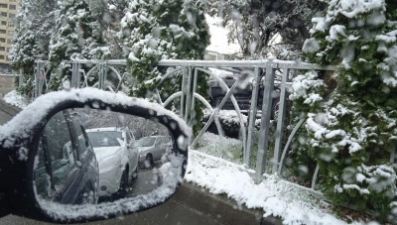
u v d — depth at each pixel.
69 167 2.14
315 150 4.32
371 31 4.11
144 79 8.02
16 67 17.41
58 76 12.67
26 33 16.34
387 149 3.96
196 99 7.01
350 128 4.16
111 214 1.96
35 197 1.46
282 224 4.11
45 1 16.19
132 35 8.52
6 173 1.43
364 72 4.08
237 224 4.50
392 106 4.03
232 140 6.92
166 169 2.61
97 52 12.35
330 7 4.47
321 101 4.44
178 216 4.81
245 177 5.33
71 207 1.82
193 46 8.16
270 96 5.18
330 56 4.39
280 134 5.03
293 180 5.12
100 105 2.09
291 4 7.55
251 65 5.44
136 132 4.28
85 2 12.99
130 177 3.35
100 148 4.04
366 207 4.09
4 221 4.31
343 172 4.12
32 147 1.46
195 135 6.95
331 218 4.11
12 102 15.99
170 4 8.05
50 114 1.63
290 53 7.50
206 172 5.63
